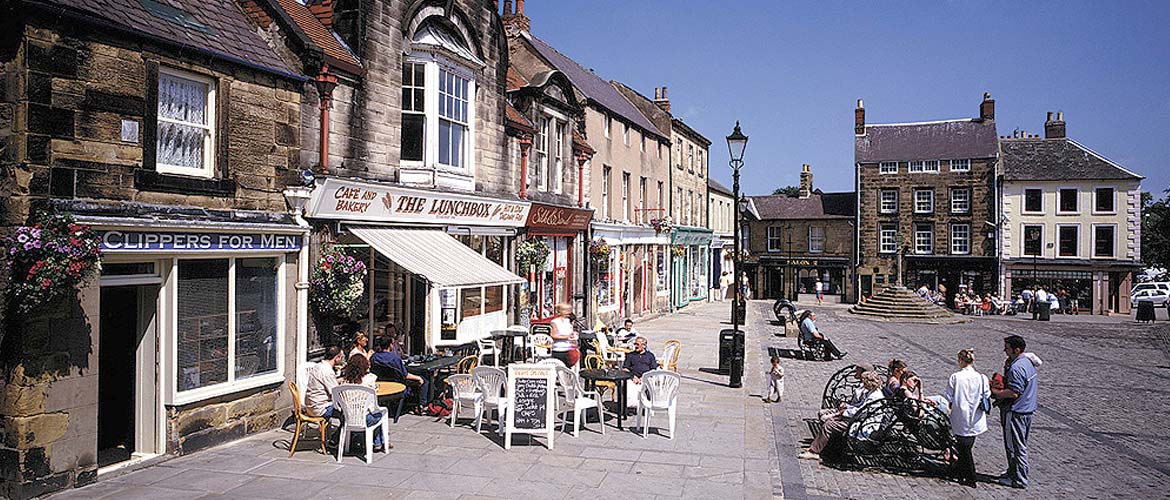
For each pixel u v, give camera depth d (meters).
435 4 13.84
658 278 32.94
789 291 50.97
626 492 8.01
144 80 8.31
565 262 21.25
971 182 44.72
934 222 45.81
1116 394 15.27
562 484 8.22
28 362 7.20
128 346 9.62
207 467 8.58
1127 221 41.12
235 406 9.77
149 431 8.93
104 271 8.20
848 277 48.84
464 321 15.30
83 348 7.73
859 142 48.44
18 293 6.97
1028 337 27.08
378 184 11.92
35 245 6.88
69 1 7.57
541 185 19.20
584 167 22.23
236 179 9.56
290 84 10.46
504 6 28.16
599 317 24.67
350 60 11.84
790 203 53.25
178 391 8.99
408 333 13.86
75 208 7.47
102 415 9.81
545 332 16.48
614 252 26.66
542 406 9.64
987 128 46.06
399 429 10.63
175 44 8.59
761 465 9.18
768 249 51.38
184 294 9.05
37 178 7.22
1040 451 10.55
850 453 9.33
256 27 10.88
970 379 8.82
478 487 8.04
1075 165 42.78
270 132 10.12
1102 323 33.78
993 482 8.95
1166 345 24.69
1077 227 42.16
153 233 8.22
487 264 13.03
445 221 14.26
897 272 41.06
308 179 10.70
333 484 8.05
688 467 9.01
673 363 15.96
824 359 19.84
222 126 9.34
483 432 10.49
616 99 30.69
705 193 41.91
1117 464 9.93
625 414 11.74
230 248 9.33
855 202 49.84
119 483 7.94
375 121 12.42
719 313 34.69
